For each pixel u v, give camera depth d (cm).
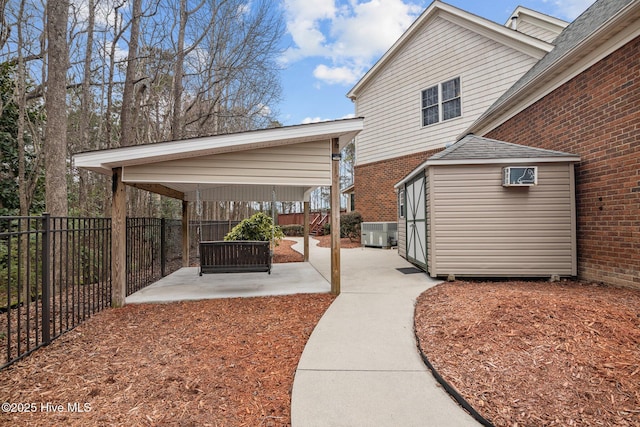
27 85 873
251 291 568
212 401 242
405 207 873
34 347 337
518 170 559
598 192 518
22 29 797
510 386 239
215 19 1185
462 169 589
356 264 845
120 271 498
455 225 591
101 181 1324
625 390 222
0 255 645
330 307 460
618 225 480
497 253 582
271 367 295
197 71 1265
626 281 468
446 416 219
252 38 1198
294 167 542
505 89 999
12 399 243
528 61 948
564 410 212
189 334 375
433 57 1170
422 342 328
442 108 1152
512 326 318
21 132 709
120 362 304
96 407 233
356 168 1441
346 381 265
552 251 569
